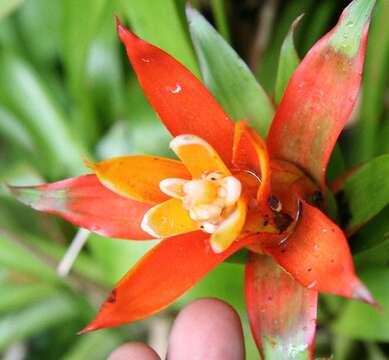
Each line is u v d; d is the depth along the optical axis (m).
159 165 0.15
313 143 0.16
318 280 0.14
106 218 0.16
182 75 0.15
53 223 0.26
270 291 0.15
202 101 0.16
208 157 0.14
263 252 0.15
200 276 0.15
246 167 0.15
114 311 0.14
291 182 0.16
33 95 0.25
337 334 0.22
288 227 0.15
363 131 0.21
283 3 0.25
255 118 0.17
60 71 0.28
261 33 0.25
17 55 0.25
